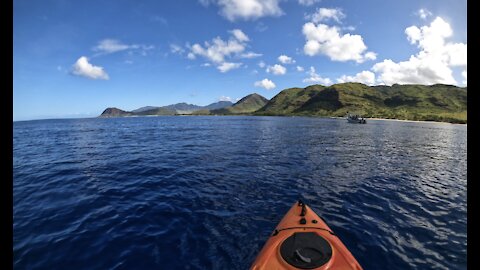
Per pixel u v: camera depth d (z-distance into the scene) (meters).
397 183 15.65
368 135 49.00
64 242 8.26
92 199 12.24
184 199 12.19
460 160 24.17
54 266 7.09
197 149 29.06
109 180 15.68
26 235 8.71
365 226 9.62
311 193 13.34
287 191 13.59
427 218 10.48
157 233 8.83
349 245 8.26
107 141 38.62
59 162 21.72
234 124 92.62
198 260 7.32
